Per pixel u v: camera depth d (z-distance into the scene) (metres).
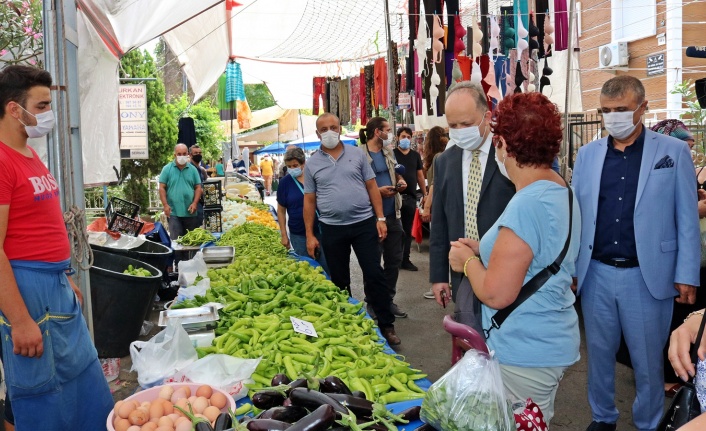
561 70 8.05
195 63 9.76
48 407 2.65
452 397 1.89
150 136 11.86
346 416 1.90
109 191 10.98
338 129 5.05
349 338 3.31
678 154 3.13
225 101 12.02
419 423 2.17
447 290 3.37
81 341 2.80
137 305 4.65
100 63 4.98
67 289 2.76
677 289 3.18
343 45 9.69
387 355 3.14
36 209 2.56
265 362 2.89
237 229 6.97
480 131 2.96
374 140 6.04
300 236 6.25
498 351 2.22
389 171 6.05
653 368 3.24
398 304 6.88
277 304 3.82
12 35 4.05
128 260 5.31
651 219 3.12
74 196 3.33
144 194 11.84
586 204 3.31
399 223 6.17
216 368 2.63
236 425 1.93
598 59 10.30
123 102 8.09
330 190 5.14
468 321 2.42
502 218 2.09
